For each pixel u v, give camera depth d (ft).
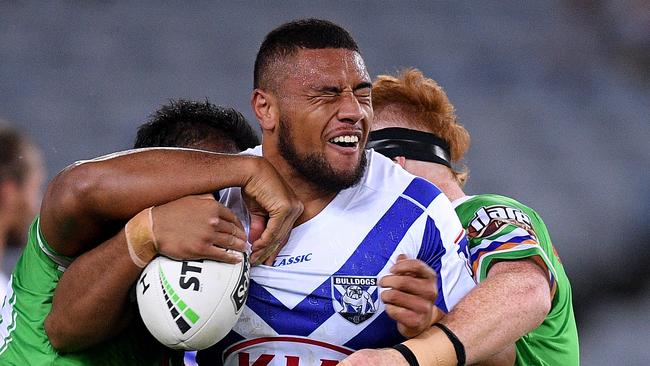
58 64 163.32
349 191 37.47
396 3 201.05
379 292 36.40
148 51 171.63
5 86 155.84
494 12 206.18
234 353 37.22
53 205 34.65
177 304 33.68
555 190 165.78
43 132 148.36
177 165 34.24
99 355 38.19
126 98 158.92
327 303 36.24
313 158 35.70
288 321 36.37
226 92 165.17
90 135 149.59
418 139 44.24
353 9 199.72
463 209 42.86
